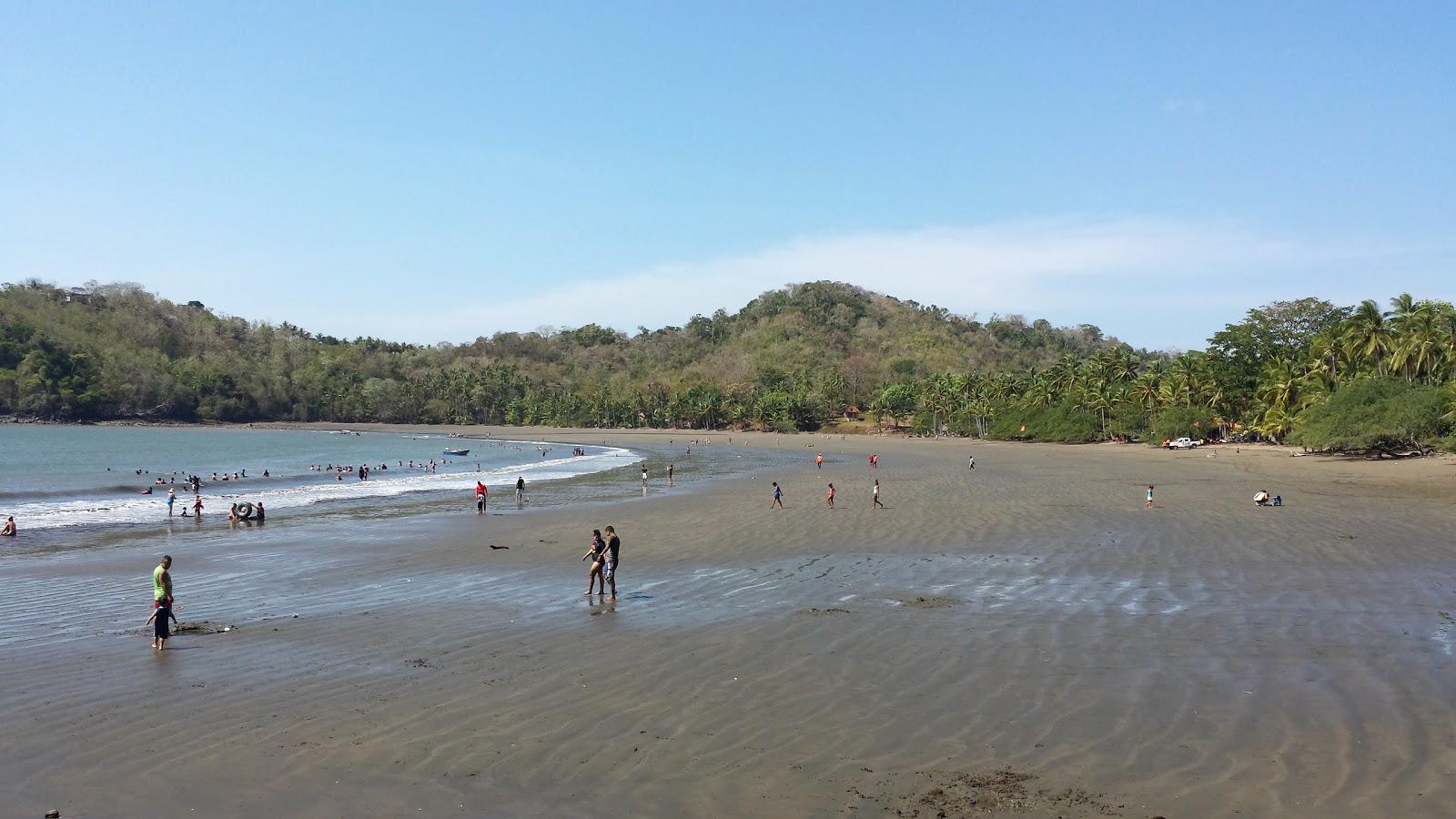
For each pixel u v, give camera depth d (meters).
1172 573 22.34
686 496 50.91
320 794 9.76
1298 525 31.31
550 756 10.79
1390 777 9.60
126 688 13.87
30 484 68.25
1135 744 10.77
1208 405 108.56
